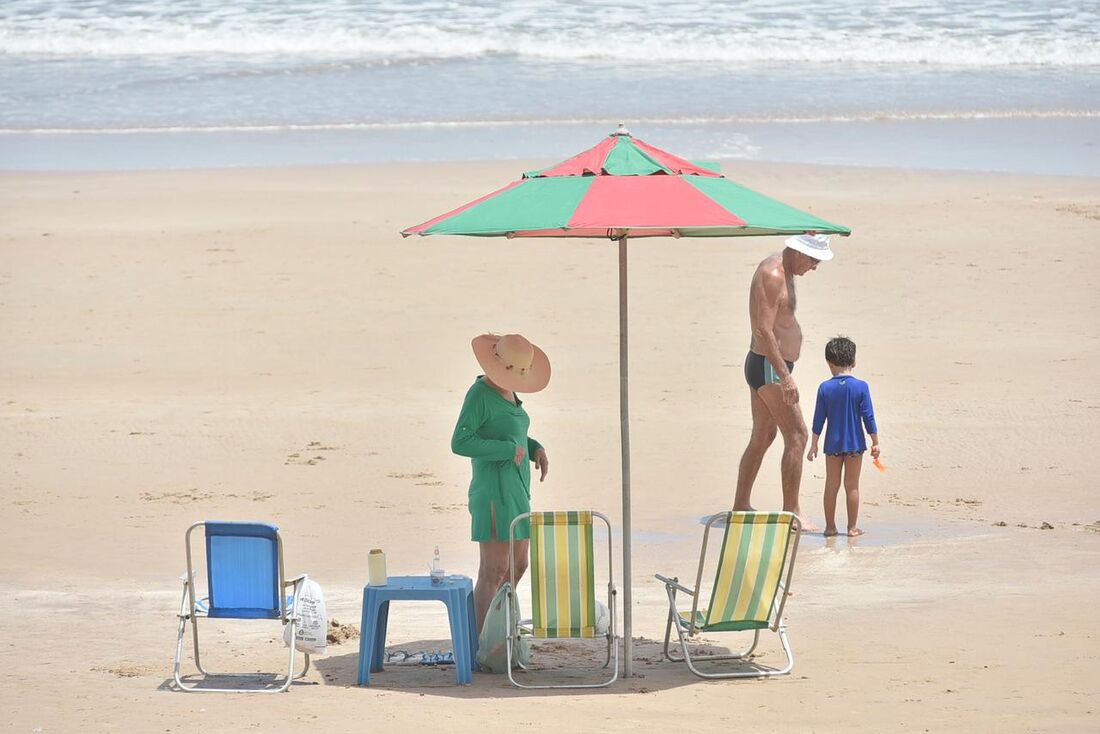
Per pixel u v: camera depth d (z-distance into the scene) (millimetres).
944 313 55438
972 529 31500
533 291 59938
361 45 135875
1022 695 20156
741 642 24203
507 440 23609
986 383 45594
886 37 136000
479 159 89312
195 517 33125
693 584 27984
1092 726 18609
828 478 31547
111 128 103562
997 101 111000
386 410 43719
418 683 22094
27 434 41156
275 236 69438
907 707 19734
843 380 31188
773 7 149000
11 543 31000
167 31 140375
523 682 22109
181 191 80625
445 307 57500
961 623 24484
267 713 19984
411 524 32375
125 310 57375
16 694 21000
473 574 28078
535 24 141500
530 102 110312
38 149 95688
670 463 37781
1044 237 67750
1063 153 91125
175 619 25875
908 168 85562
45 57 135000
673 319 55438
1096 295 57969
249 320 55781
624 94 112875
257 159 91188
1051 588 26688
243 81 121875
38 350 51781
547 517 21859
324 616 22188
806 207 73875
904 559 29250
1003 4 150750
